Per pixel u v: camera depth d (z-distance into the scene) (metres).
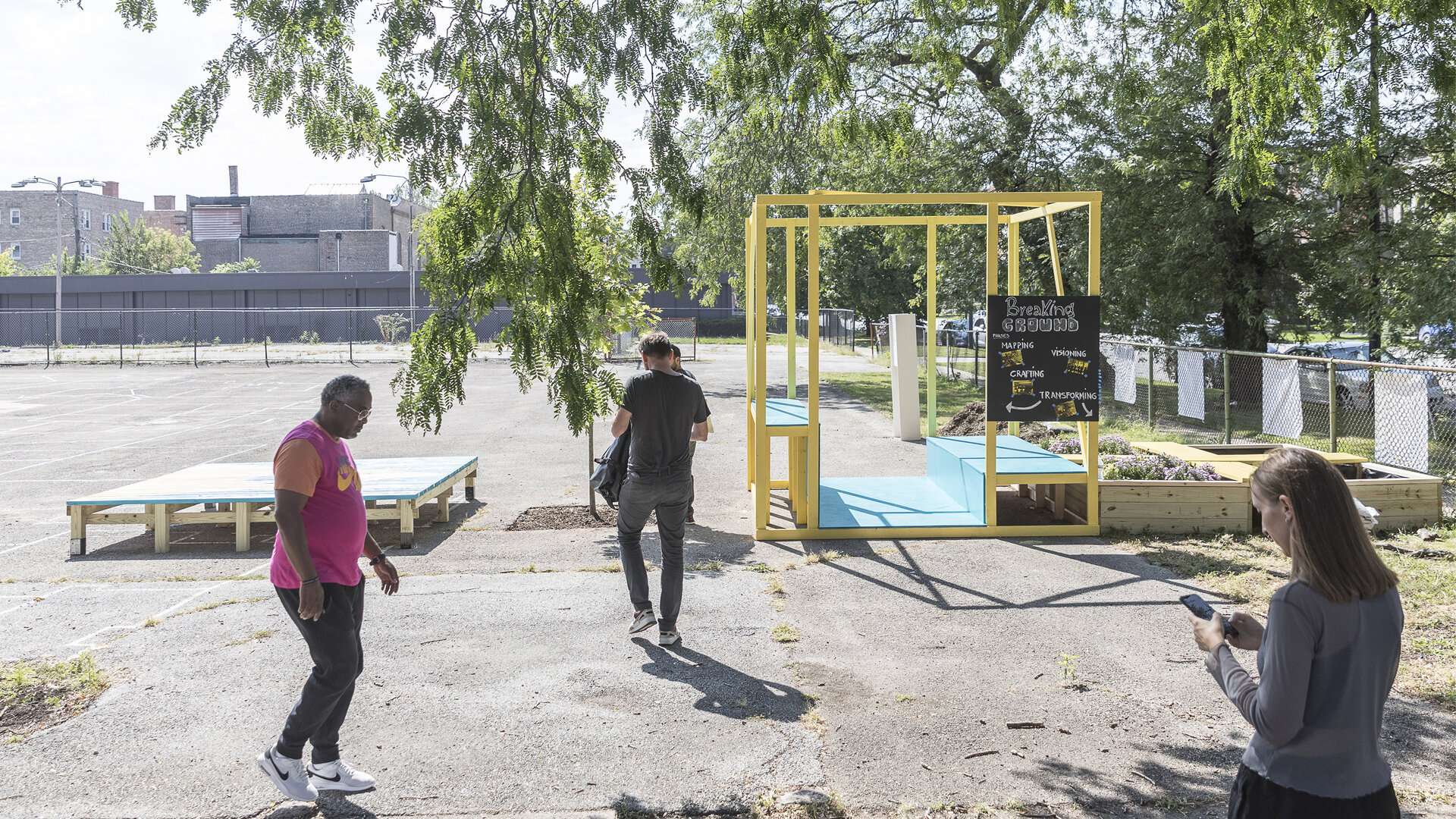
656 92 5.44
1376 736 2.03
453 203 5.08
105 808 3.59
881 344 38.78
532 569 7.15
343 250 68.94
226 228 73.94
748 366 10.29
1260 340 18.83
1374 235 14.99
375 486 8.16
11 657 5.32
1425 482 7.83
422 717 4.43
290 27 5.45
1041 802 3.58
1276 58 8.34
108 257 73.06
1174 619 5.79
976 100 19.98
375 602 6.30
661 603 5.41
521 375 5.04
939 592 6.43
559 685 4.82
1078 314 7.90
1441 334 14.99
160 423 17.59
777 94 9.34
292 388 25.31
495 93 5.14
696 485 10.82
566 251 5.05
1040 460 8.62
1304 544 2.02
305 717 3.55
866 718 4.38
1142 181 18.03
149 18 5.26
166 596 6.59
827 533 8.00
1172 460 8.84
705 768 3.89
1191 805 3.54
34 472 12.21
